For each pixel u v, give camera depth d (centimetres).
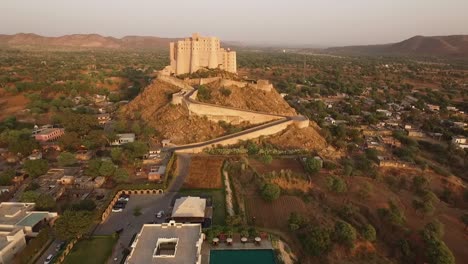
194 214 9931
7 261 7994
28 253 8000
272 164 14562
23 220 9038
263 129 16825
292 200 11712
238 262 8250
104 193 11569
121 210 10556
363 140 18650
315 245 8806
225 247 8806
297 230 9781
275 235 9594
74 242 8838
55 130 17200
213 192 11956
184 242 8150
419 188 12900
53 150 15400
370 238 9438
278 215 10769
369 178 13712
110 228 9638
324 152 16100
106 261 8162
